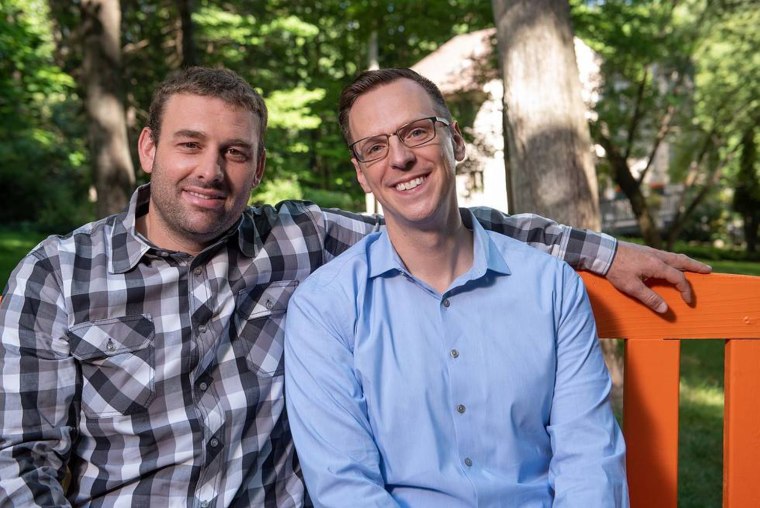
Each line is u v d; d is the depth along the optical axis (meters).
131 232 1.85
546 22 4.27
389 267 1.81
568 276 1.85
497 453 1.72
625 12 9.91
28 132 14.88
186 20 10.91
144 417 1.79
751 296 2.00
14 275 1.78
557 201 4.27
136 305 1.83
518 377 1.74
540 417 1.76
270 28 12.39
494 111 9.83
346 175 13.22
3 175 21.77
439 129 1.80
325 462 1.70
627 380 2.02
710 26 13.21
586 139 4.37
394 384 1.74
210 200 1.85
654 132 14.90
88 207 22.48
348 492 1.66
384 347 1.78
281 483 1.93
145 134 1.96
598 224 4.40
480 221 2.05
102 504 1.78
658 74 14.14
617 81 12.31
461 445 1.72
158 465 1.79
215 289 1.88
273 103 11.20
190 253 1.93
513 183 4.45
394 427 1.72
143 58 14.58
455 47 16.53
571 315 1.82
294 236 2.02
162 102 1.88
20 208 22.12
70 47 13.84
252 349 1.90
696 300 2.00
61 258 1.81
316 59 14.72
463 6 8.57
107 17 8.98
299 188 12.88
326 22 12.77
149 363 1.80
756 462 2.01
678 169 17.58
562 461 1.72
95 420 1.78
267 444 1.90
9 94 10.38
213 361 1.85
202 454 1.80
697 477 3.94
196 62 11.13
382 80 1.84
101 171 9.02
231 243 1.94
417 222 1.78
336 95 11.16
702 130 15.27
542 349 1.77
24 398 1.71
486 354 1.75
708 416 5.16
